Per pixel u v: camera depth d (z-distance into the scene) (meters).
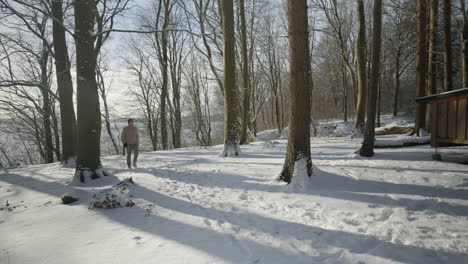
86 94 6.77
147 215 4.04
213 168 7.45
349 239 2.89
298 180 5.04
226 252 2.74
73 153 10.01
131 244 3.02
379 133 14.05
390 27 22.61
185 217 3.90
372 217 3.45
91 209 4.45
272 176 5.95
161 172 7.42
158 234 3.29
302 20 5.07
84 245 3.07
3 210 4.85
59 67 9.65
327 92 38.50
